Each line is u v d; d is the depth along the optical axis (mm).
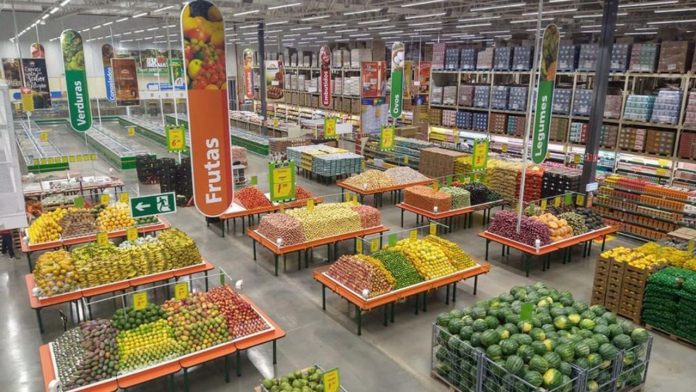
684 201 12219
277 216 11805
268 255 12508
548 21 24766
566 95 15812
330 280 9258
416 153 18906
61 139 29859
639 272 8914
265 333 7586
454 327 7164
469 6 20719
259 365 7941
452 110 20266
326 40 48969
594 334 6941
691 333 8344
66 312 9703
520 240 11250
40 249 10875
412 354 8242
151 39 45125
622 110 14367
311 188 18719
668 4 16547
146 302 7609
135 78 23516
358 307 8609
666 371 7730
